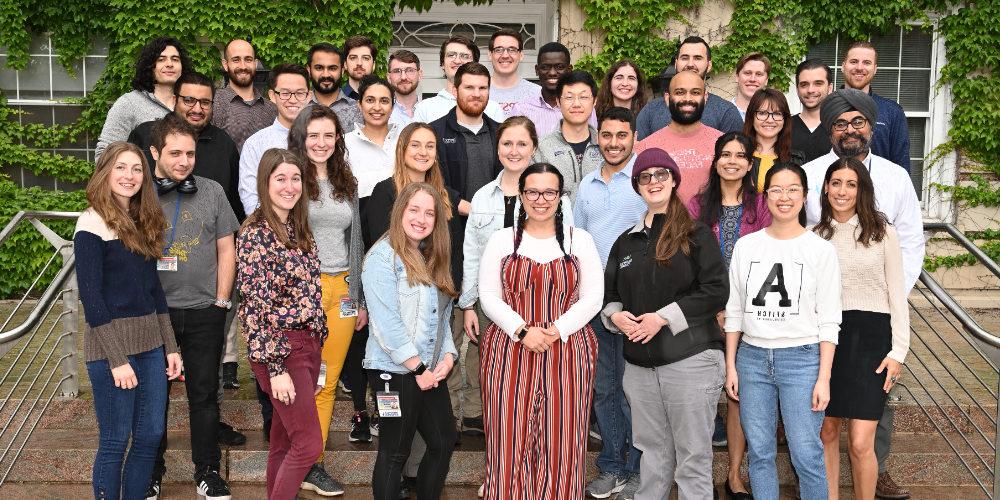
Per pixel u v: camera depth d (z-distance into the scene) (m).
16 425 5.12
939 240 9.10
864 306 3.91
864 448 3.93
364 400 4.83
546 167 3.85
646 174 3.83
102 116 8.96
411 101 5.87
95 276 3.66
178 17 8.64
